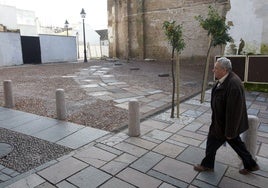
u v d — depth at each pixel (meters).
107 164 3.71
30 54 20.91
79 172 3.49
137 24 23.31
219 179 3.34
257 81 9.38
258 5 9.42
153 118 5.94
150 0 22.05
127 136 4.78
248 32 9.73
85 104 7.25
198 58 19.41
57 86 10.20
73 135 4.84
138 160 3.84
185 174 3.46
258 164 3.77
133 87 10.12
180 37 5.63
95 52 35.12
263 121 5.90
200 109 6.83
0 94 8.57
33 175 3.42
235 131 3.05
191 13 19.38
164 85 10.62
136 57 24.20
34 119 5.82
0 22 28.34
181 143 4.48
